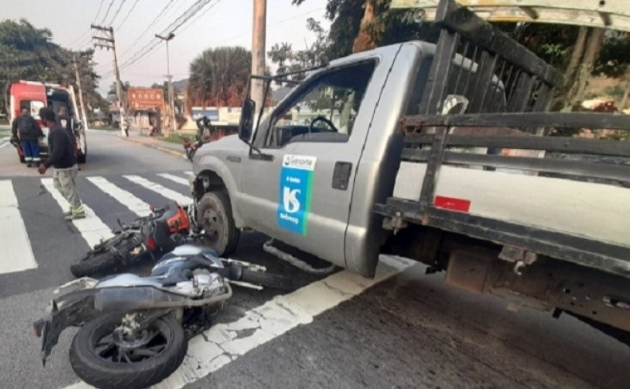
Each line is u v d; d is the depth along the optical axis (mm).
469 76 2191
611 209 1272
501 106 2613
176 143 21031
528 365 2416
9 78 45219
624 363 2482
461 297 3324
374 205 2109
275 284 3143
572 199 1366
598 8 1882
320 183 2424
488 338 2703
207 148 3893
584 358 2523
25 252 3918
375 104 2270
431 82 1957
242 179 3244
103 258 3314
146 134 34281
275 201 2861
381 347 2512
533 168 1462
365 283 3533
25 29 56062
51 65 55969
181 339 2115
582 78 5168
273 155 2863
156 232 3557
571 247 1341
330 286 3426
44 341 1879
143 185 8359
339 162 2311
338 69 2668
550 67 2824
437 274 3803
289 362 2293
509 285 2029
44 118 4836
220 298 2512
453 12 1833
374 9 7301
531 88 2754
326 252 2449
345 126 2695
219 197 3727
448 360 2416
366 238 2188
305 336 2592
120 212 5777
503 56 2318
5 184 7676
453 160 1727
